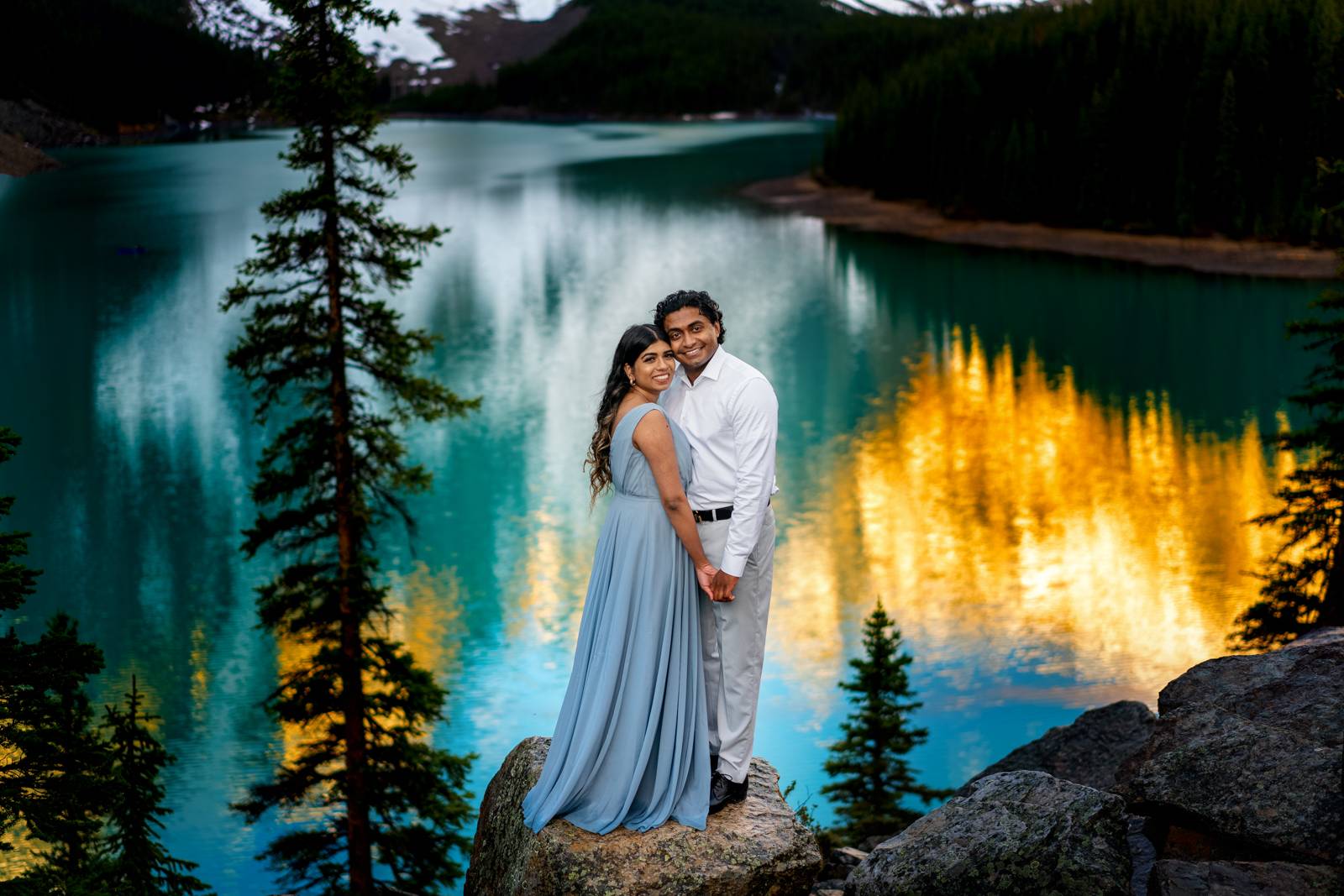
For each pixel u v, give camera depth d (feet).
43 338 282.15
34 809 25.03
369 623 57.72
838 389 241.35
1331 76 327.06
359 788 57.31
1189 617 135.33
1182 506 172.86
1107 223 381.60
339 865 59.57
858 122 500.33
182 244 403.95
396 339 56.03
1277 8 340.80
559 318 308.40
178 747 106.42
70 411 226.79
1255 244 348.79
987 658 126.31
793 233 419.95
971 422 218.79
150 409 228.22
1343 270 56.95
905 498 180.75
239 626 138.00
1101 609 138.82
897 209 451.94
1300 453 193.16
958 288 329.93
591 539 165.89
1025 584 147.23
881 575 151.53
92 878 33.73
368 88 55.31
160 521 173.47
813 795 91.25
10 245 403.95
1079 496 179.42
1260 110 345.10
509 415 225.76
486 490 186.09
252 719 112.88
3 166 611.06
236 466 196.85
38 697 25.59
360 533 57.26
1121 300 309.42
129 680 123.65
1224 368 249.14
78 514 176.45
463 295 338.95
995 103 421.18
